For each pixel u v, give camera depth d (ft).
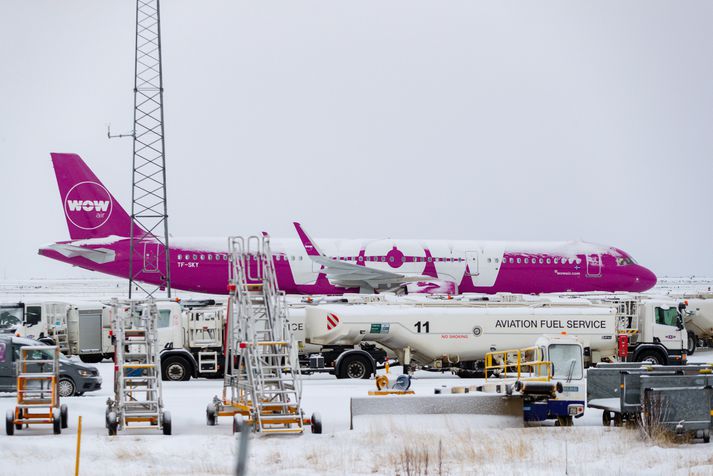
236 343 175.52
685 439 147.74
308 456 135.64
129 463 131.23
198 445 144.05
